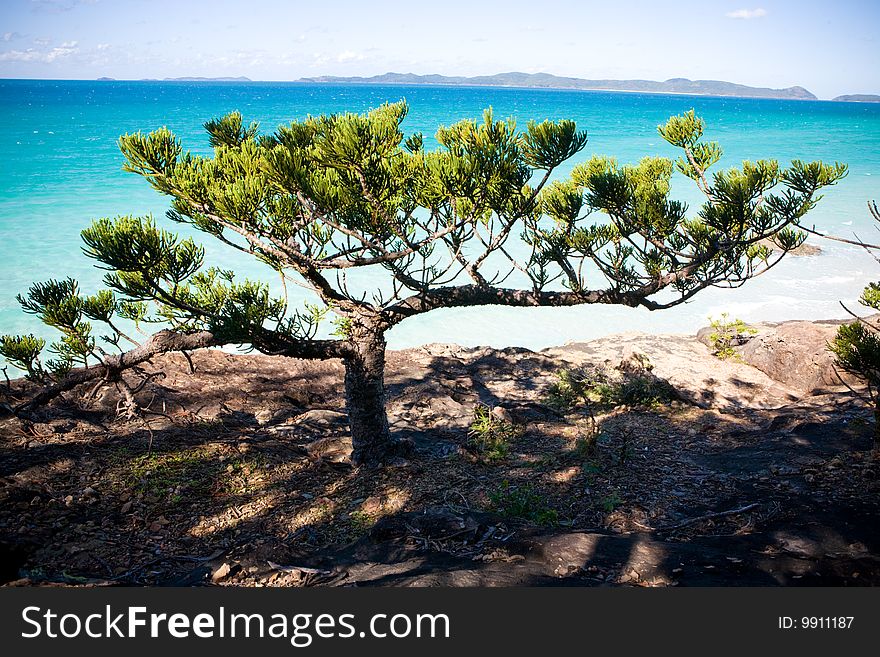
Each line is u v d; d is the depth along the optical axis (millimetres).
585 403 13805
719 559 6164
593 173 9375
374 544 7117
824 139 119500
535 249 9227
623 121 159250
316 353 8867
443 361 16797
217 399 13164
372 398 9719
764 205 8188
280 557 6715
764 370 16797
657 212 8656
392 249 8359
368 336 9352
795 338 16594
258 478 9305
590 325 25141
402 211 8336
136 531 7605
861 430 10406
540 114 180250
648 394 13867
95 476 8859
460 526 7223
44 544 7039
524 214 8258
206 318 8031
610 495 8602
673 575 5855
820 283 30562
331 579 6180
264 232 7039
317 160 6539
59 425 10570
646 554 6336
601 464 9805
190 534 7664
